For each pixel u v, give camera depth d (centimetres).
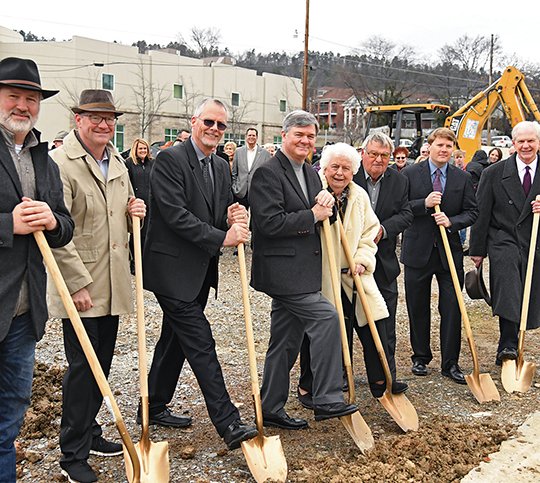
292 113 420
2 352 309
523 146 546
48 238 316
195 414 457
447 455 388
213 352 394
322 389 404
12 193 300
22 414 318
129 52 3881
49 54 3700
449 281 546
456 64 5425
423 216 543
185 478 366
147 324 688
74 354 355
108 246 365
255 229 427
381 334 466
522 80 1473
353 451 403
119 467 377
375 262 469
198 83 4212
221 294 861
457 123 1555
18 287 302
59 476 359
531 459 395
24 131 302
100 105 351
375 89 5341
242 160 1027
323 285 437
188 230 384
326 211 408
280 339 438
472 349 509
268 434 429
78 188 354
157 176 392
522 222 555
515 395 512
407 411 445
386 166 498
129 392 494
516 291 549
